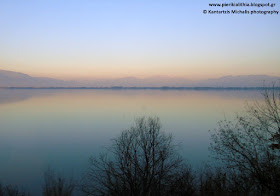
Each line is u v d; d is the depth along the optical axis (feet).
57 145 94.43
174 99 414.41
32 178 58.08
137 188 37.58
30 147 92.58
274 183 33.35
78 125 140.56
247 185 36.40
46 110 237.04
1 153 84.89
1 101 377.91
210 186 38.78
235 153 39.81
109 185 40.34
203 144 83.41
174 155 54.03
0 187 44.93
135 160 40.50
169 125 126.31
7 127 139.23
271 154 35.12
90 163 59.26
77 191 41.68
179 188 40.19
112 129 121.60
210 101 338.34
